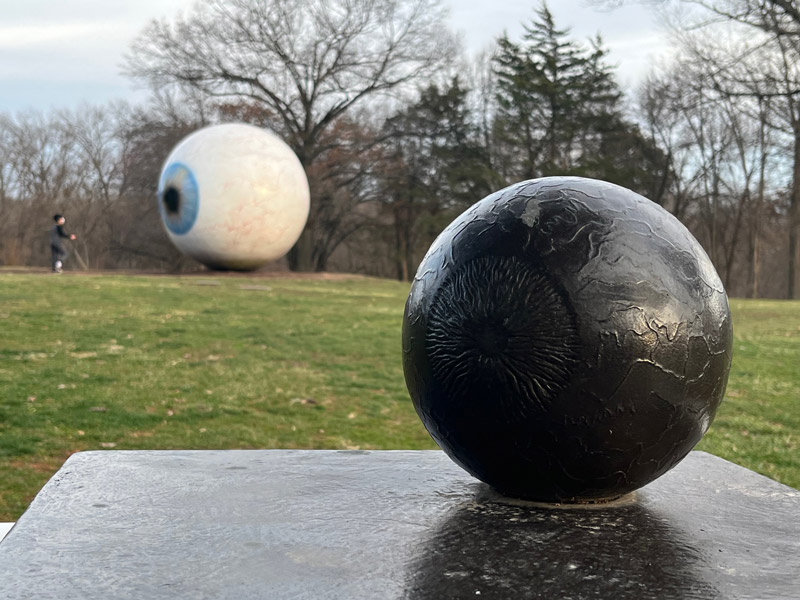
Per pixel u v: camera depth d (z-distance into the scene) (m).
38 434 6.49
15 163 44.66
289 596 2.28
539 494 3.16
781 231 40.72
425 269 3.19
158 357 10.05
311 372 9.66
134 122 40.16
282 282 22.86
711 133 36.69
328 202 37.00
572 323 2.83
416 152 40.38
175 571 2.46
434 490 3.41
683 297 2.93
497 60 38.19
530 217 3.00
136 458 3.94
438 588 2.36
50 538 2.75
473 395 2.94
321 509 3.12
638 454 2.96
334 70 32.62
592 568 2.54
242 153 22.23
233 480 3.54
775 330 15.78
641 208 3.08
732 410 8.36
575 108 37.47
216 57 31.11
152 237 38.09
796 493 3.46
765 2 19.19
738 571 2.54
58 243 23.73
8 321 12.12
